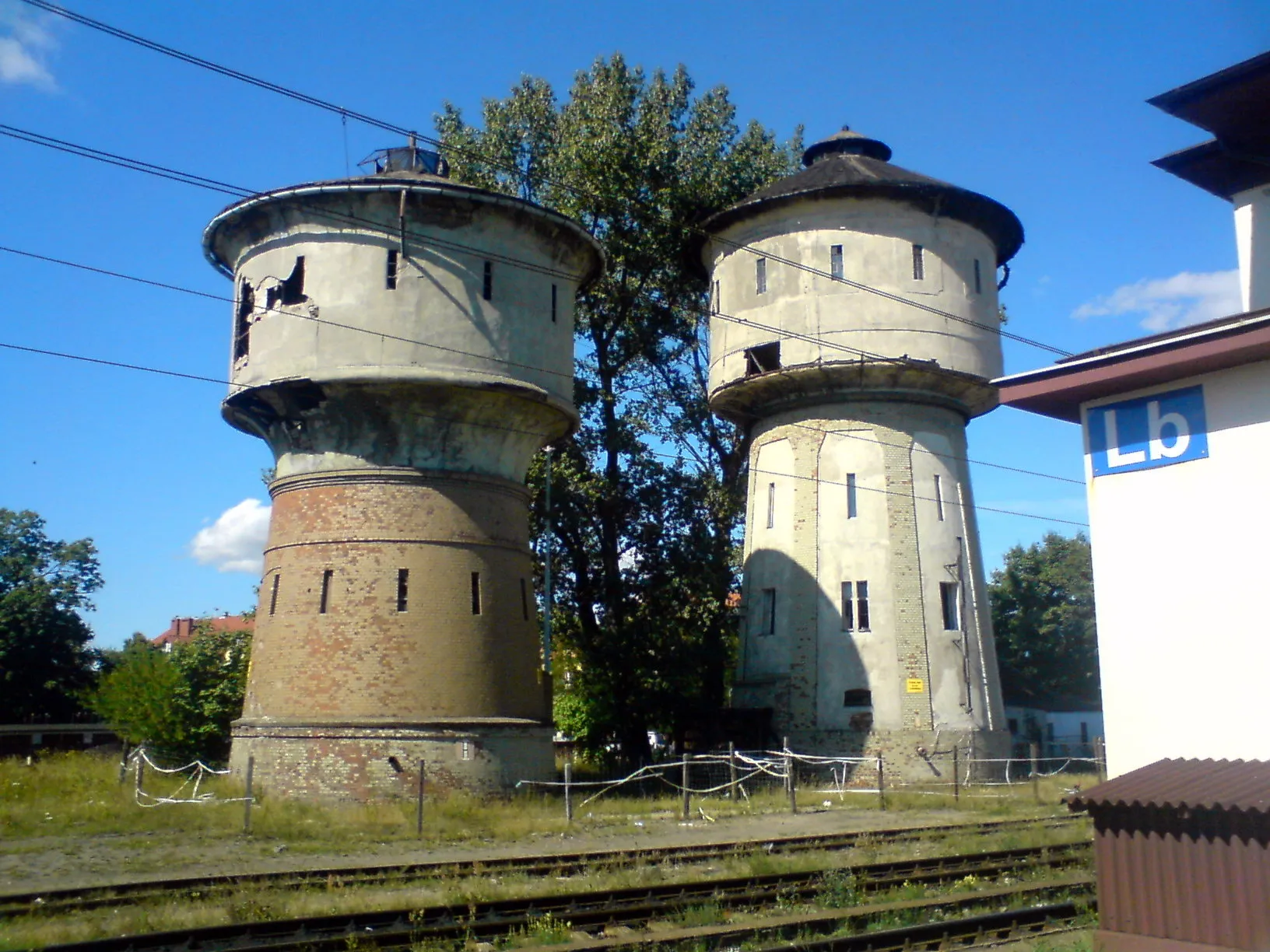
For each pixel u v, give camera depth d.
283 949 11.08
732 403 34.25
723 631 38.09
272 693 24.72
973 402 33.38
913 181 32.19
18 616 51.59
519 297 26.19
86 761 31.23
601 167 36.09
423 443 25.31
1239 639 11.46
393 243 25.06
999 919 12.70
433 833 19.67
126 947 11.06
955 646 31.72
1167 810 9.84
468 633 24.75
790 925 12.22
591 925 12.57
